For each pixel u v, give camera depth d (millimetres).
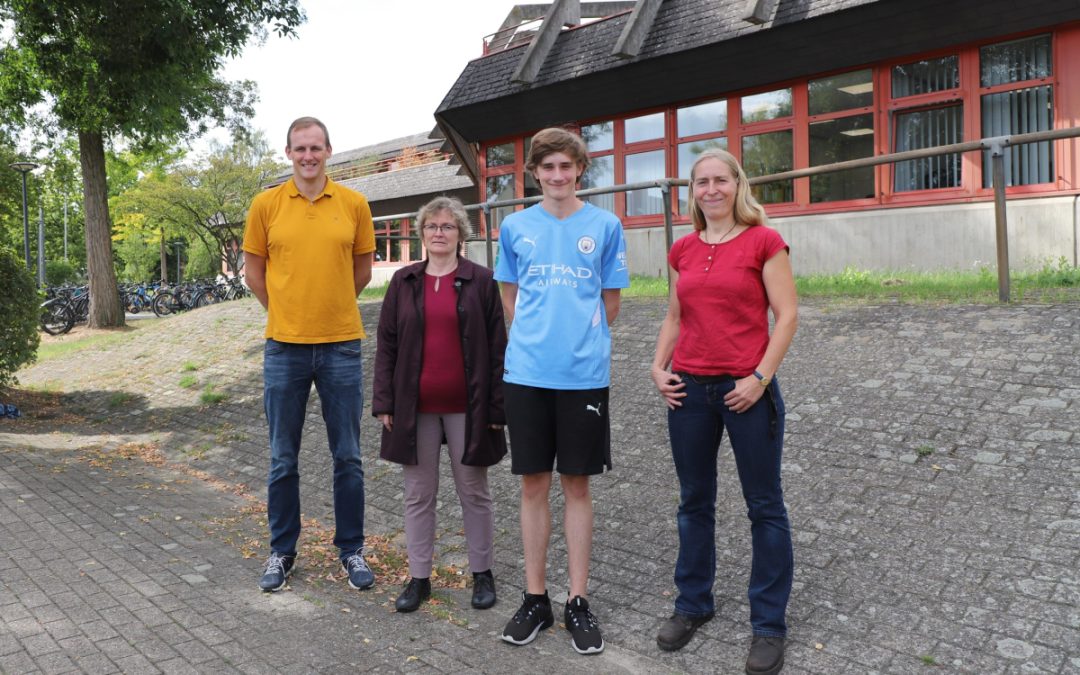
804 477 4391
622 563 4078
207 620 3557
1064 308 5797
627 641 3396
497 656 3270
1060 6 9961
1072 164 10172
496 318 3822
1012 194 10680
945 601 3271
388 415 3887
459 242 3938
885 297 7211
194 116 18328
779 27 11945
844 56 11898
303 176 4133
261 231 4211
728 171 3209
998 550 3504
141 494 5848
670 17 13688
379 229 29703
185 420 8516
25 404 9984
